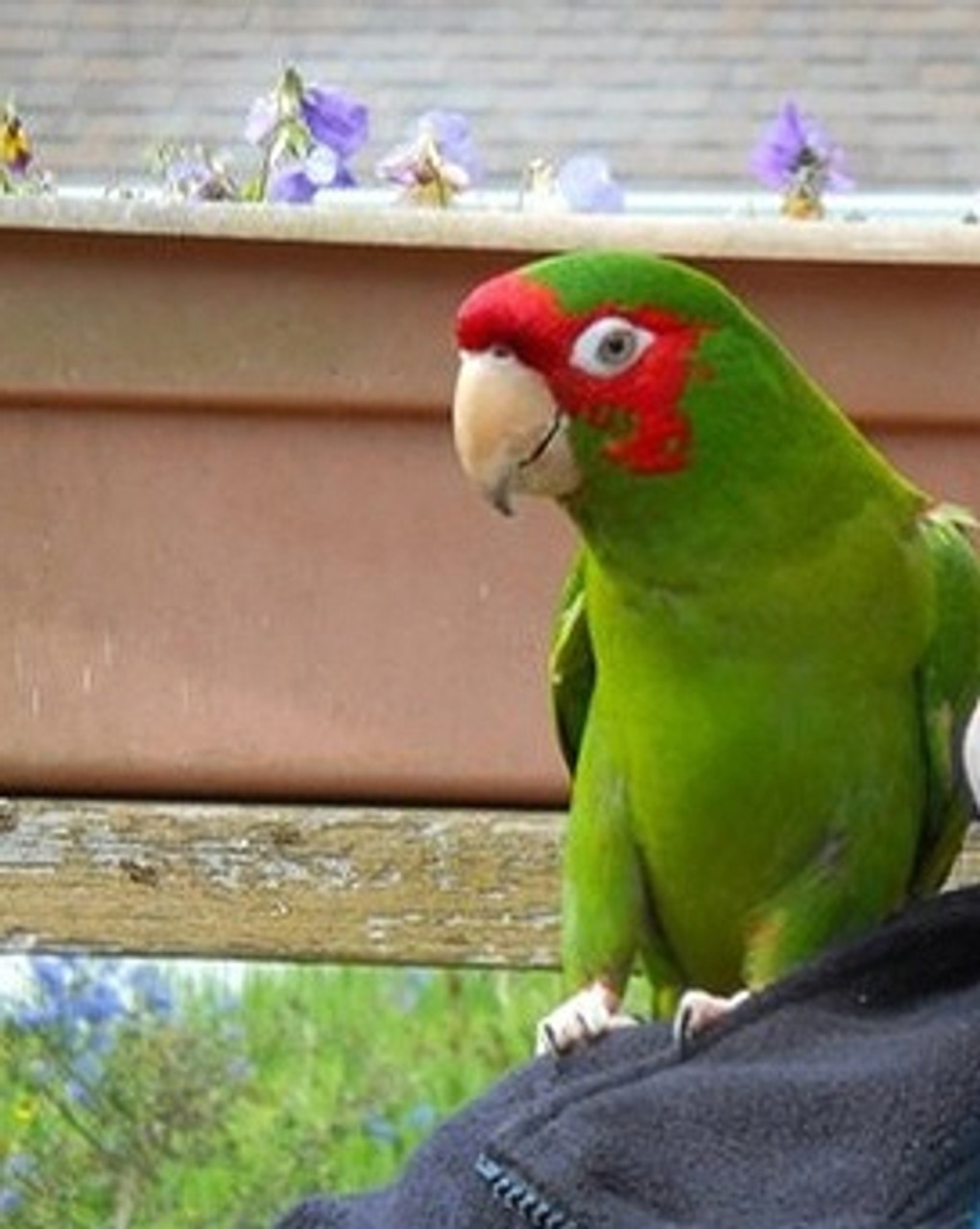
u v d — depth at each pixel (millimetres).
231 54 3953
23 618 3082
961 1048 1988
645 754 2662
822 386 3029
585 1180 1988
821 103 3945
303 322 3039
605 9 3980
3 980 4910
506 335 2518
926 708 2686
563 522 3059
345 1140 4957
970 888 2113
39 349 3047
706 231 3004
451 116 3400
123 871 3088
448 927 3076
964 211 3711
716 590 2607
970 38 3973
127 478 3074
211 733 3080
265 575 3074
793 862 2668
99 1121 4848
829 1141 1986
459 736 3070
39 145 3904
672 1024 2186
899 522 2670
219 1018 5125
